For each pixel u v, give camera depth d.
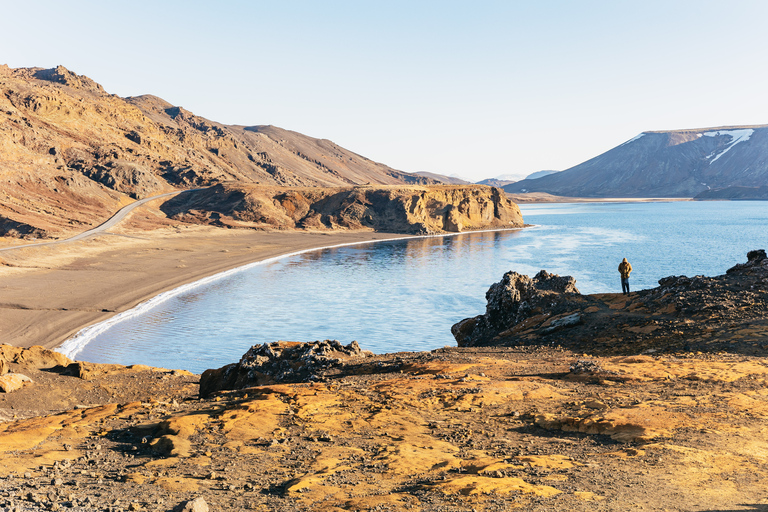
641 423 13.52
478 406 16.69
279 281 124.75
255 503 8.92
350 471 10.93
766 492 9.11
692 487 9.43
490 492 9.14
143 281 114.38
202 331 79.00
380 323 85.06
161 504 8.59
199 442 13.48
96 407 19.81
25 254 129.38
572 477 10.09
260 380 27.88
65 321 80.31
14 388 28.27
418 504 8.70
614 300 35.47
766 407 14.67
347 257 170.75
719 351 23.30
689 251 160.12
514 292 38.31
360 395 18.52
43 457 12.14
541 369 22.61
